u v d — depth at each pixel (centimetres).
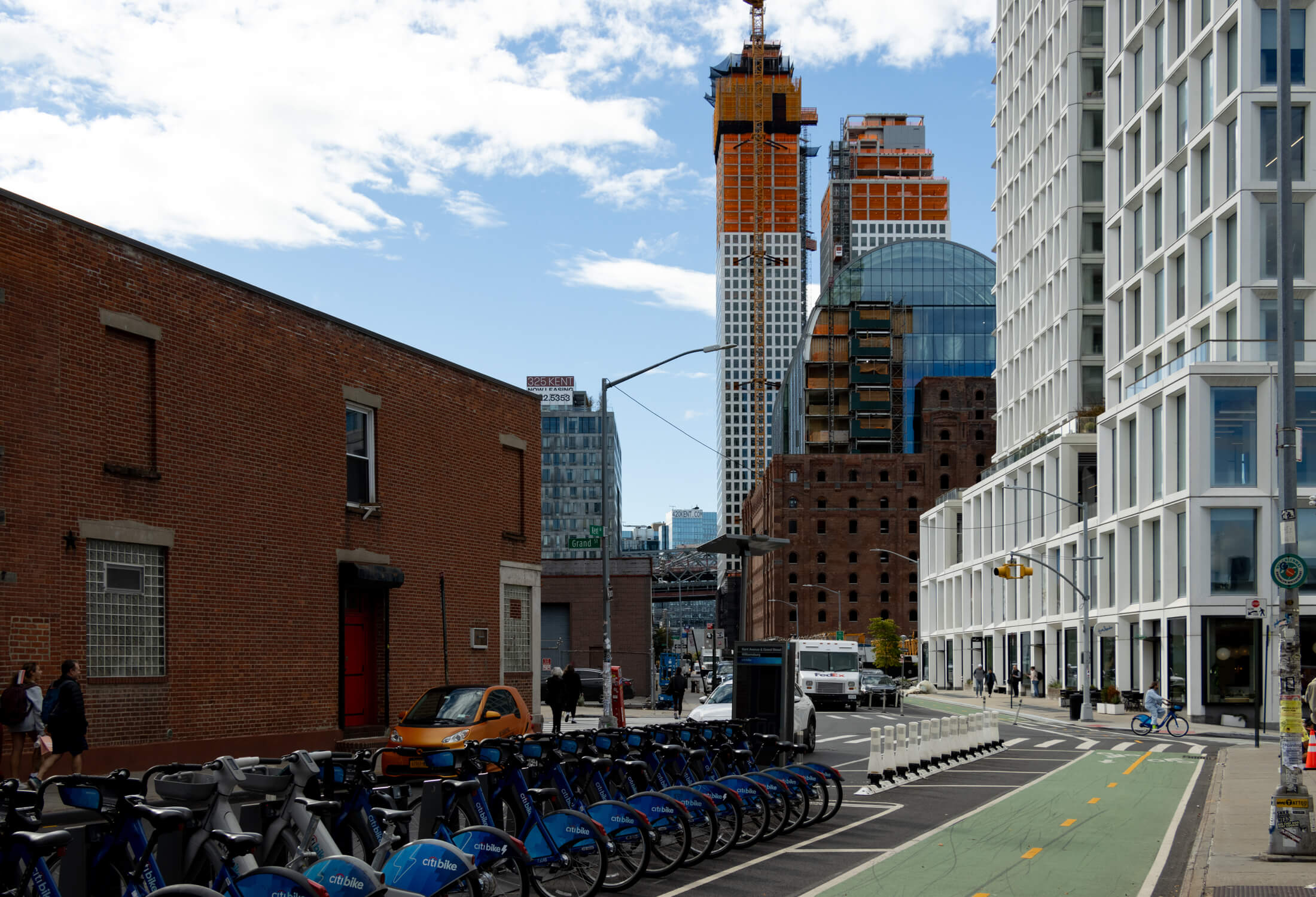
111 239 1909
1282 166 1445
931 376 16412
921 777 2153
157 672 1961
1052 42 7900
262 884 700
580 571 6247
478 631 2891
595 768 1159
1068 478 6412
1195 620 4338
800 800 1459
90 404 1859
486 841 913
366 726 2480
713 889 1081
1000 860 1252
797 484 15875
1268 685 4203
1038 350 8200
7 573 1694
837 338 16800
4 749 1647
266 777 845
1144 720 3788
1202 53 5047
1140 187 5744
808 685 5425
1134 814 1648
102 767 1811
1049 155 7975
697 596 19150
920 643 10562
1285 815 1248
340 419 2445
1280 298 1429
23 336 1745
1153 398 4888
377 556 2530
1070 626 6209
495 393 3022
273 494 2242
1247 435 4375
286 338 2297
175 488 2011
